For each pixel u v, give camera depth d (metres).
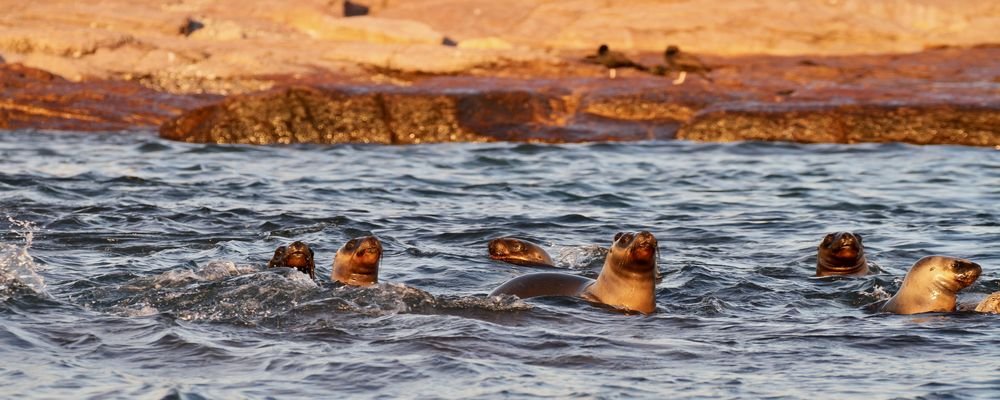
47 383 26.61
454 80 123.12
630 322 34.03
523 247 46.97
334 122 100.25
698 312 36.31
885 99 104.56
